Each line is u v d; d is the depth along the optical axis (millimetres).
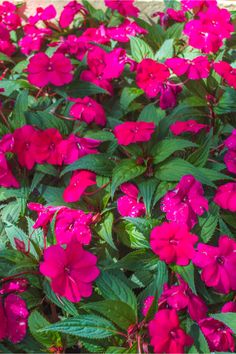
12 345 820
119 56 1047
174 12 1193
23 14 1258
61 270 774
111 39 1160
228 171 926
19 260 819
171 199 836
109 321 788
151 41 1175
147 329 781
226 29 1071
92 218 851
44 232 833
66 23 1184
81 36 1146
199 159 889
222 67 975
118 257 879
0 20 1204
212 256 796
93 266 788
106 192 892
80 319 776
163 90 987
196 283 831
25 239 852
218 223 883
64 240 831
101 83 1052
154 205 870
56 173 923
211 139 922
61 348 802
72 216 840
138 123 889
